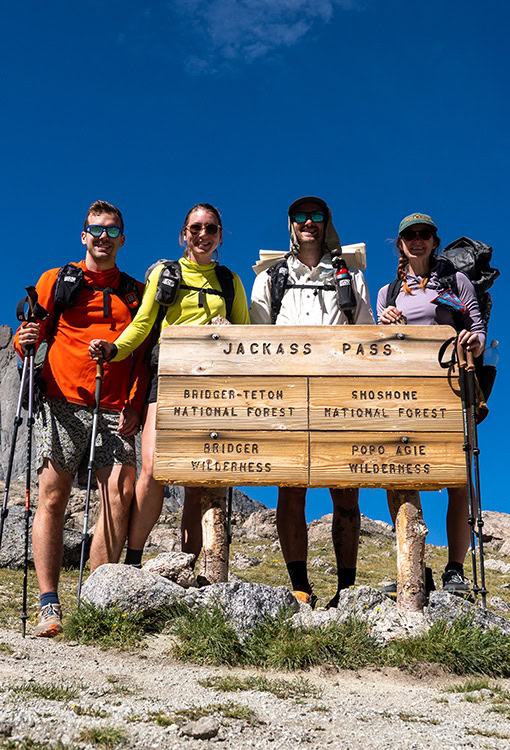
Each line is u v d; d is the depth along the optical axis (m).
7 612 7.45
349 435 6.25
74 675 4.75
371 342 6.40
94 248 6.79
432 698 4.71
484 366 6.82
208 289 6.69
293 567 6.69
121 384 6.73
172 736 3.58
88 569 14.26
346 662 5.31
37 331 6.43
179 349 6.38
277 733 3.78
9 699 3.98
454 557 6.74
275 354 6.38
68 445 6.43
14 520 15.25
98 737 3.41
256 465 6.21
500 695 4.77
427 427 6.28
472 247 7.23
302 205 7.04
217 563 6.26
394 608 5.87
